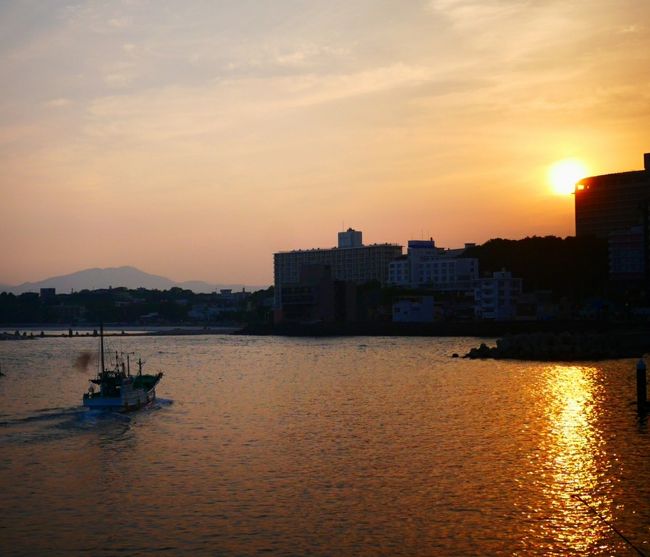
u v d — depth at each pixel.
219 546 47.84
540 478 61.22
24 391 130.88
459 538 48.53
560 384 122.62
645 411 92.69
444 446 73.38
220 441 78.25
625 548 46.94
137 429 86.19
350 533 49.66
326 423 87.81
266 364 183.12
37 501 57.72
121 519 53.19
